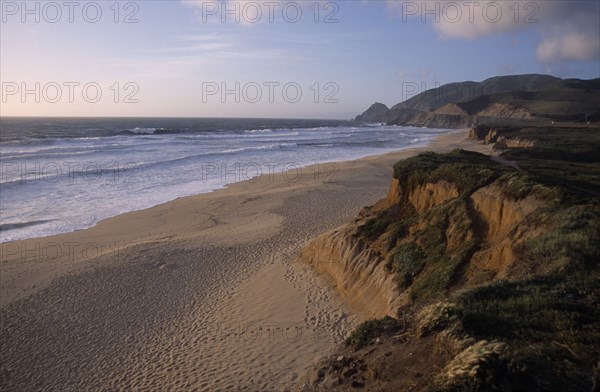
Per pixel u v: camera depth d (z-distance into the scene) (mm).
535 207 10289
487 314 6148
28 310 13516
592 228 8273
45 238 20625
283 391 8445
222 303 13594
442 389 4918
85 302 14008
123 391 9438
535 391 4562
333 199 27438
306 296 13508
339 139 85250
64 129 96625
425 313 6930
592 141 42406
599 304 6141
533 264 7953
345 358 6930
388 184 33250
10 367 10695
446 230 12242
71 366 10633
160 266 16812
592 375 4684
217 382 9195
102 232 21797
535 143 42844
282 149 62156
